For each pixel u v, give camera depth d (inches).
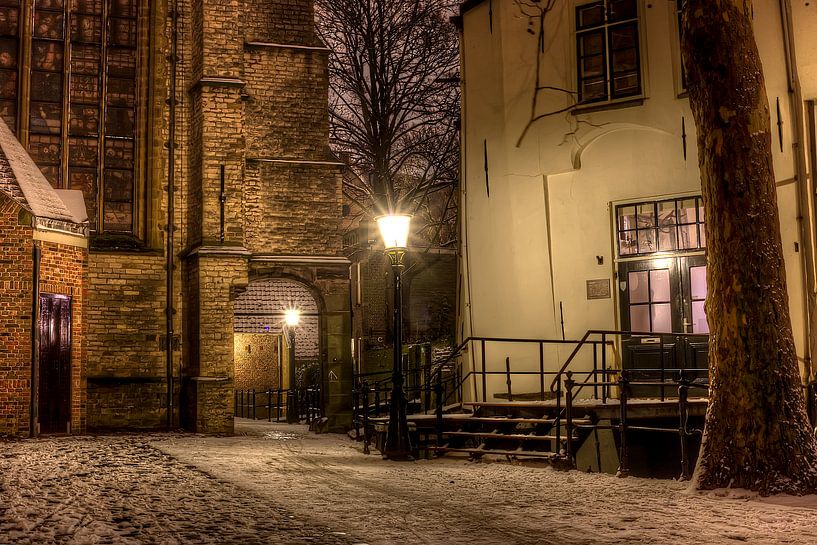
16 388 620.4
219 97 749.3
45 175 747.4
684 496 360.8
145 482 384.8
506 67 627.8
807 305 509.4
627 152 580.7
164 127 773.9
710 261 387.2
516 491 375.2
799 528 290.2
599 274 585.6
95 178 759.7
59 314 652.7
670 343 559.8
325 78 813.2
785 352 370.9
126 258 753.6
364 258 1347.2
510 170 621.0
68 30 762.2
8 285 623.5
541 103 610.2
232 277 736.3
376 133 1018.1
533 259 607.5
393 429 518.0
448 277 1422.2
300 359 1152.8
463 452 531.5
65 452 509.0
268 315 975.0
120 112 770.8
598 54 593.6
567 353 589.6
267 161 787.4
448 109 1015.0
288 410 987.9
